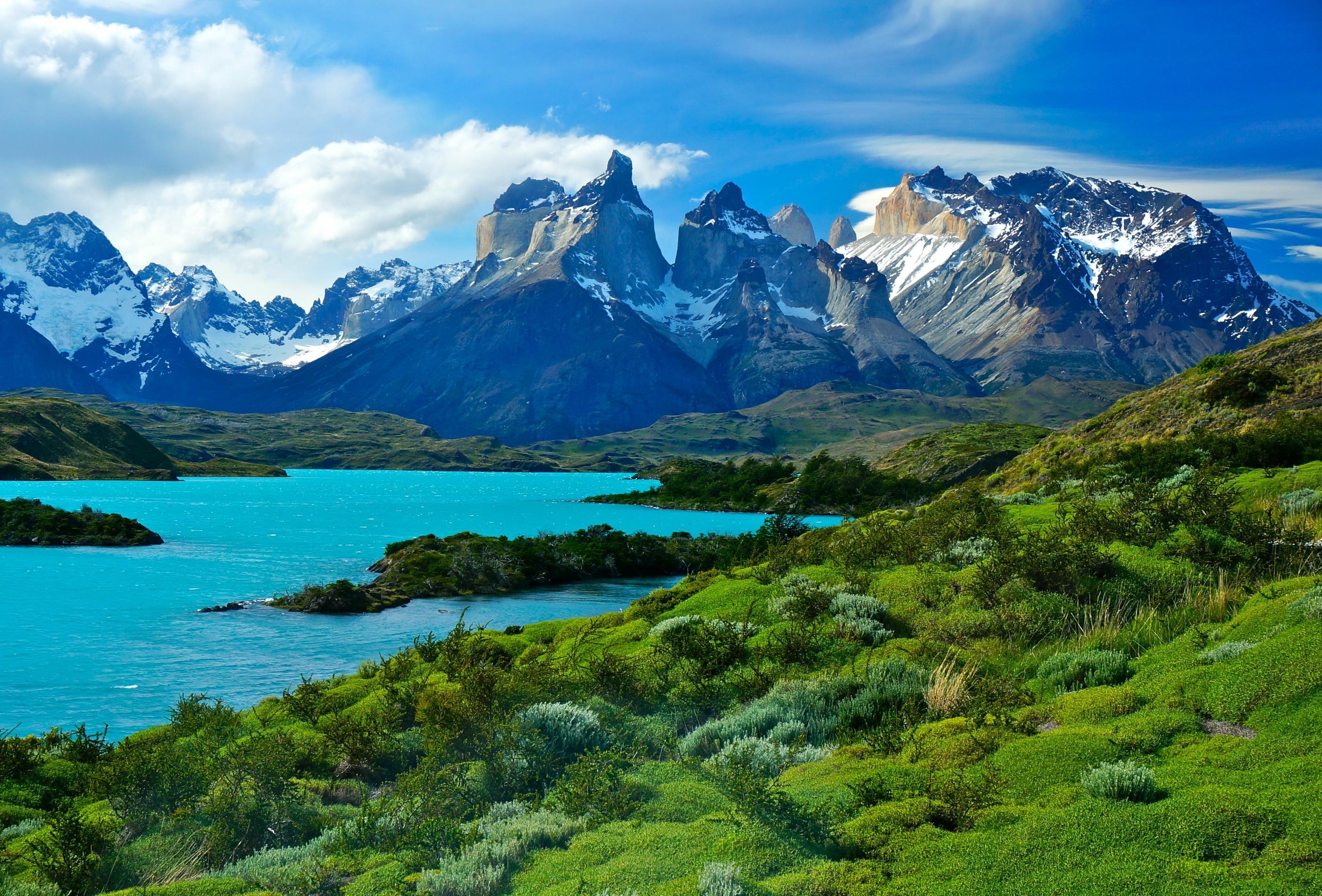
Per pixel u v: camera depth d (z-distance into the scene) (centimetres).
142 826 1296
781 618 1998
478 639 2517
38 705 3056
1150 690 1113
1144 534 1977
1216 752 873
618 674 1656
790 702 1400
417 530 12000
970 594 1856
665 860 826
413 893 865
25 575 6762
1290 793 739
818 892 711
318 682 2439
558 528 12750
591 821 993
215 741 1695
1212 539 1812
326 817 1298
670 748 1343
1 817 1425
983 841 749
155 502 16525
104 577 6762
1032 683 1336
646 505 18550
